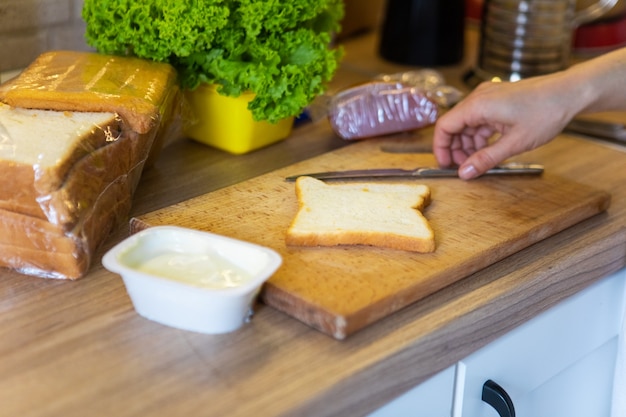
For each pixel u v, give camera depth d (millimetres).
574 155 1104
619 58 960
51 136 739
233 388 618
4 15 1013
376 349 671
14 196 709
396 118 1081
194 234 706
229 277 683
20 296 721
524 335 829
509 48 1363
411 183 946
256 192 892
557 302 851
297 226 790
